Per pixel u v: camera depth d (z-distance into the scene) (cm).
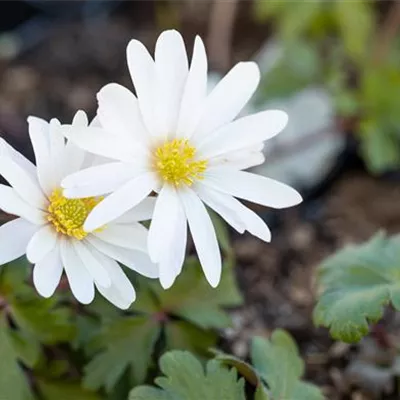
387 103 38
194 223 25
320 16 40
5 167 24
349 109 38
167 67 25
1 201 24
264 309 33
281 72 40
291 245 36
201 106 25
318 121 39
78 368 28
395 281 27
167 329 28
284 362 27
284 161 38
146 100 24
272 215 37
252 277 35
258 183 25
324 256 36
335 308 26
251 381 27
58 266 24
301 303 34
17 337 27
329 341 32
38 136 24
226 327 28
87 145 24
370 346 30
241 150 25
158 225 24
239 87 25
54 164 25
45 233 24
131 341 27
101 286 25
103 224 24
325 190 39
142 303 28
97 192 24
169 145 25
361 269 28
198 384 25
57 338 27
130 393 25
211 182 25
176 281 28
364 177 39
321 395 27
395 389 29
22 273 27
